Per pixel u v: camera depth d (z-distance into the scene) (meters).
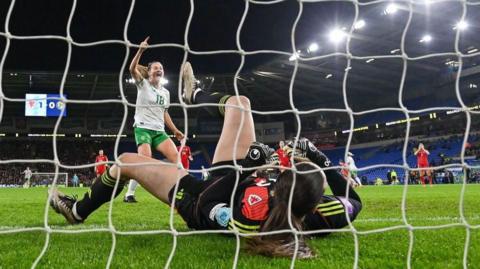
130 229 4.09
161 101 6.32
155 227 4.26
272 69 33.53
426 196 9.91
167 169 3.10
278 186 2.56
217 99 3.39
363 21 25.00
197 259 2.53
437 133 35.66
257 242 2.56
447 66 32.94
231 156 3.20
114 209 6.56
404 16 24.89
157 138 6.37
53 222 4.70
